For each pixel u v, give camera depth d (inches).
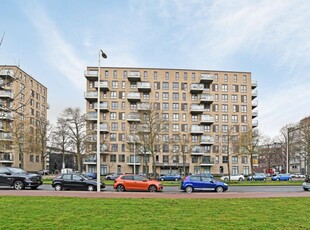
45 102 3607.3
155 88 3063.5
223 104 3117.6
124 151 2950.3
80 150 2139.5
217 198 717.9
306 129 2434.8
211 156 3009.4
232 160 3019.2
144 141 2017.7
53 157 4247.0
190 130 3019.2
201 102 3078.2
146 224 392.8
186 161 2970.0
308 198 716.7
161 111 2363.4
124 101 3021.7
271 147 4269.2
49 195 743.1
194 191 1021.8
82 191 941.2
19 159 2881.4
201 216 454.9
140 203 592.1
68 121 2122.3
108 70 3041.3
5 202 582.9
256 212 497.0
